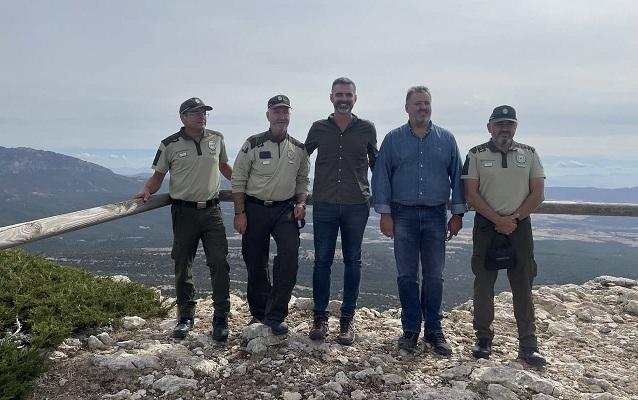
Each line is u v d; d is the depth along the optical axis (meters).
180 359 4.31
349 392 3.92
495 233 4.66
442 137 4.78
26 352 4.06
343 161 4.75
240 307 5.95
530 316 4.61
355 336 4.98
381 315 5.95
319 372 4.19
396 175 4.79
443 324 5.63
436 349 4.70
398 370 4.27
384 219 4.81
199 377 4.09
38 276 5.87
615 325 5.75
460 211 4.79
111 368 4.14
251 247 4.99
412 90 4.71
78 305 5.21
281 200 4.88
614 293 6.93
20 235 3.51
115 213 4.50
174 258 4.98
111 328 5.09
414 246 4.77
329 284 4.88
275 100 4.79
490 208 4.56
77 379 4.04
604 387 4.20
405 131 4.79
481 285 4.72
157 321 5.44
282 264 4.76
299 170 5.01
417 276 4.79
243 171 4.87
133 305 5.63
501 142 4.60
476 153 4.68
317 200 4.82
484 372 4.20
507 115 4.50
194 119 4.84
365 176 4.88
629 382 4.34
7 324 4.72
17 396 3.76
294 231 4.88
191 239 4.93
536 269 4.70
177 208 4.92
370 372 4.13
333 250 4.89
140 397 3.79
